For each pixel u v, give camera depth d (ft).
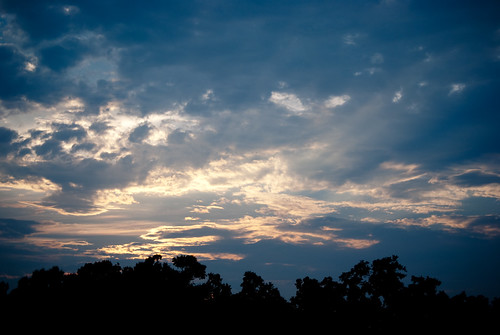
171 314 127.65
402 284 140.05
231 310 141.38
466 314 118.32
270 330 138.31
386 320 135.95
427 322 124.36
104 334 113.39
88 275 128.67
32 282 114.73
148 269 135.74
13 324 105.40
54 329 108.58
